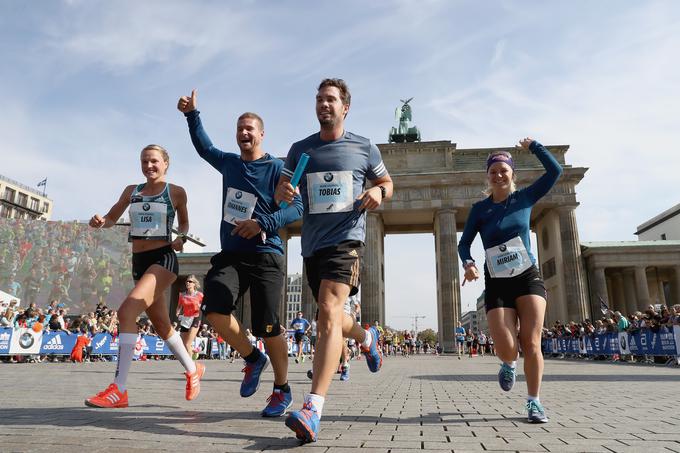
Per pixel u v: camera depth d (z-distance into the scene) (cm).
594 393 772
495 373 1406
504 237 494
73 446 333
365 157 450
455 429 420
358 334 579
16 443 341
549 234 5450
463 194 5147
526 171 5041
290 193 413
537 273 488
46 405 558
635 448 341
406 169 5325
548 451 331
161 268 548
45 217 11100
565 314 4938
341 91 448
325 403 626
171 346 557
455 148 5347
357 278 413
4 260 6275
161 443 347
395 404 616
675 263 5122
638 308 5125
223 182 554
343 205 425
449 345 4772
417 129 6188
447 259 5000
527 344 469
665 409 568
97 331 2322
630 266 5197
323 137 454
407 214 5431
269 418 472
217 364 2139
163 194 570
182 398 659
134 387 836
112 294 6138
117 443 345
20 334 1873
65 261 6262
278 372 492
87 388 801
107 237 6328
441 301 4956
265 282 500
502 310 481
